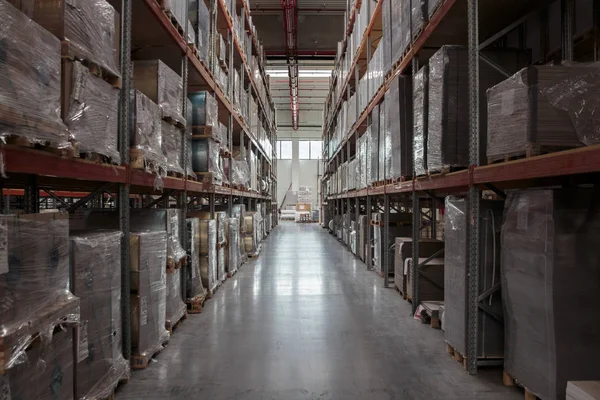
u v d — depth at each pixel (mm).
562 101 2320
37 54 1747
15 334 1527
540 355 2324
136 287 2947
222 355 3273
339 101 11930
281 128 26203
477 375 2910
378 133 6387
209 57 5402
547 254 2240
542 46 4152
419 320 4254
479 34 4203
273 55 17422
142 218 3588
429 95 3773
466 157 3400
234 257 6938
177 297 4008
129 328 2836
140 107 2975
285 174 26844
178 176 4125
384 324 4121
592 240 2215
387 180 5758
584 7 3689
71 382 2012
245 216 8953
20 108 1621
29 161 1772
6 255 1514
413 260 4465
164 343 3514
